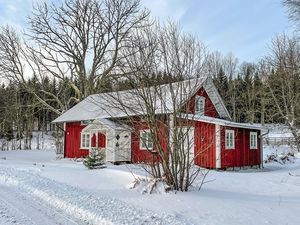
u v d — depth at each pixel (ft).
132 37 34.09
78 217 23.79
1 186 37.83
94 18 121.70
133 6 139.64
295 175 53.93
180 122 31.83
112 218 22.50
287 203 29.60
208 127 69.46
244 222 22.41
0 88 162.81
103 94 51.75
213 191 34.53
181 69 31.89
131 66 32.09
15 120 166.20
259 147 87.51
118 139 77.61
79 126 95.81
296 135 120.47
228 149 72.43
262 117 175.22
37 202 28.78
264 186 41.88
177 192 31.68
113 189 34.27
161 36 32.58
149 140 32.99
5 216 23.45
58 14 123.65
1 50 121.70
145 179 35.83
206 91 80.07
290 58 124.57
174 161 31.99
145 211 24.70
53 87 146.92
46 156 109.91
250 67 203.92
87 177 42.91
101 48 118.73
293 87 130.62
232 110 201.26
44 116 202.80
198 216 23.72
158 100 35.91
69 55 126.41
